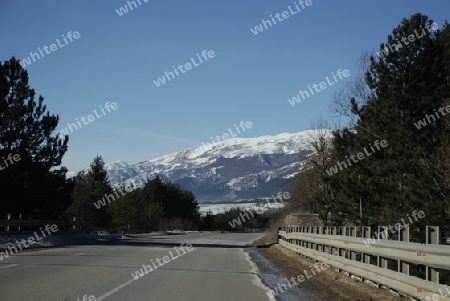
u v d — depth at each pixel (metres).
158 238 47.56
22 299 10.41
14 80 34.19
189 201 109.50
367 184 22.42
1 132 32.91
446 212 18.56
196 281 14.16
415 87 21.72
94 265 17.41
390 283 11.09
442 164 20.08
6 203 33.22
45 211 36.50
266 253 29.06
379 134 22.78
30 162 33.81
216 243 39.16
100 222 57.34
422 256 9.34
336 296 12.42
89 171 64.38
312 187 49.31
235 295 11.90
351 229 15.48
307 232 23.06
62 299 10.48
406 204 20.19
